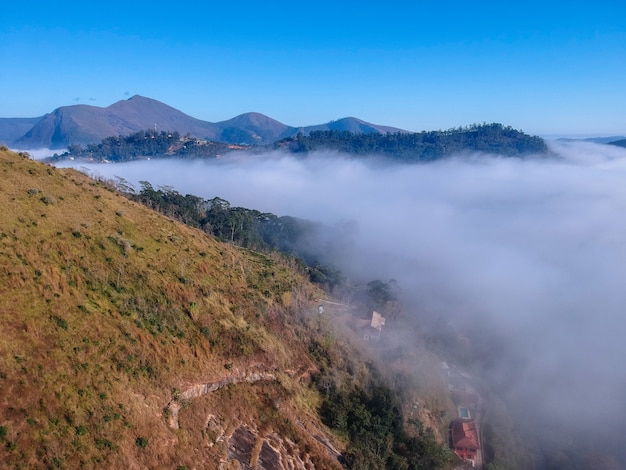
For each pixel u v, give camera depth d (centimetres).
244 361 4197
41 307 3191
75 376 2933
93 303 3578
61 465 2494
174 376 3553
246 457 3497
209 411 3609
